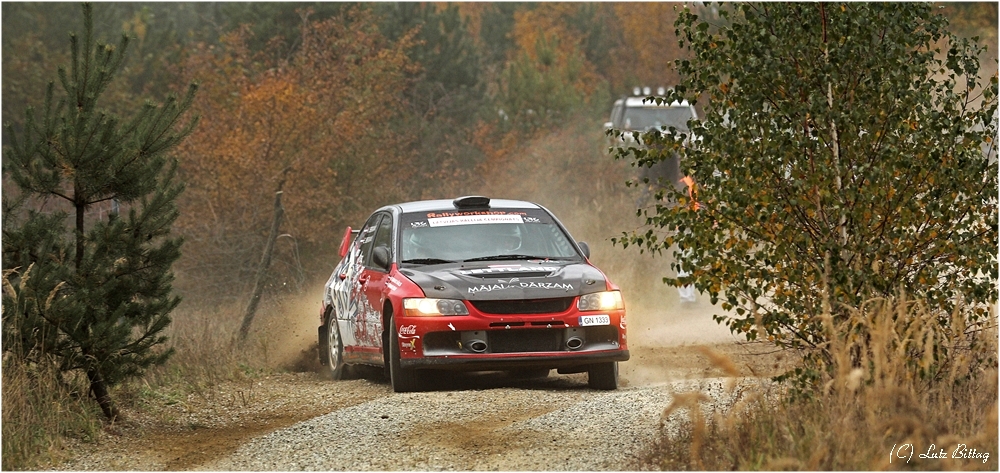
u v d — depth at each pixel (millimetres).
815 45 26797
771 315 26703
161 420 34188
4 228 32062
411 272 37938
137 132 32969
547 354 35688
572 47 185125
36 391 30906
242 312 60656
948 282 26875
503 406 32500
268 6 116562
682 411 29438
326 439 29266
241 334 51188
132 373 32906
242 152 75938
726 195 26516
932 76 27734
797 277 26609
